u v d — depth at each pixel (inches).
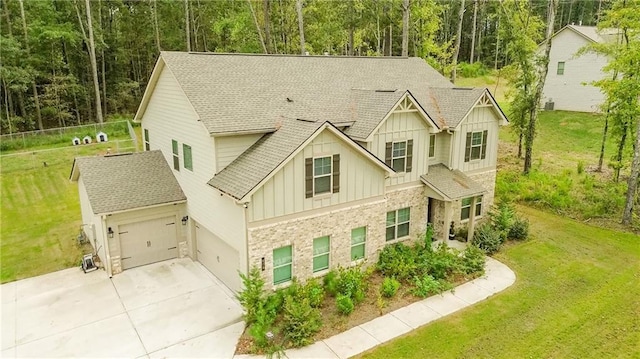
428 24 1352.1
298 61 790.5
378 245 657.0
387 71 874.8
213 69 676.7
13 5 1509.6
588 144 1283.2
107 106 1836.9
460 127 744.3
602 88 935.7
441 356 453.1
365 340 478.9
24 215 863.1
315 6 1529.3
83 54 1697.8
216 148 571.8
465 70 2271.2
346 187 596.7
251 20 1424.7
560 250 720.3
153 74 701.9
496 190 983.0
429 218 777.6
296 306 491.8
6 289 600.7
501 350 463.2
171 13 1883.6
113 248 643.5
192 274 650.8
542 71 1059.9
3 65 1381.6
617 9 936.3
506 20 1114.1
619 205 879.1
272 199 530.3
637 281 613.3
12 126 1489.9
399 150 682.2
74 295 585.3
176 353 462.3
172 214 694.5
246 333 496.4
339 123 649.6
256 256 532.4
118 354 461.1
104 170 693.9
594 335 490.0
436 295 574.9
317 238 587.2
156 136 780.6
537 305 552.1
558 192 940.0
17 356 458.6
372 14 1494.8
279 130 600.1
